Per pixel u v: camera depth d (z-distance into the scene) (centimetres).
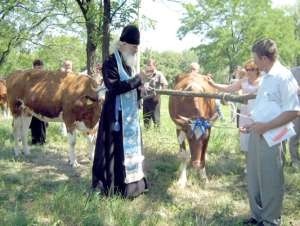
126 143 613
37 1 2020
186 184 700
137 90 620
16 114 855
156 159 848
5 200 613
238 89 720
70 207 570
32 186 678
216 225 545
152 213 576
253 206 525
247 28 4375
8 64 2655
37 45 2498
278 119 468
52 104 792
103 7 1029
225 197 654
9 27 2228
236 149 959
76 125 785
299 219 570
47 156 871
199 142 616
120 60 596
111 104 608
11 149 919
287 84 470
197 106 662
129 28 597
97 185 619
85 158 859
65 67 995
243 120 709
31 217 535
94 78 836
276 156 486
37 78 826
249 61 682
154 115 1182
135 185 626
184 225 535
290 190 684
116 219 551
